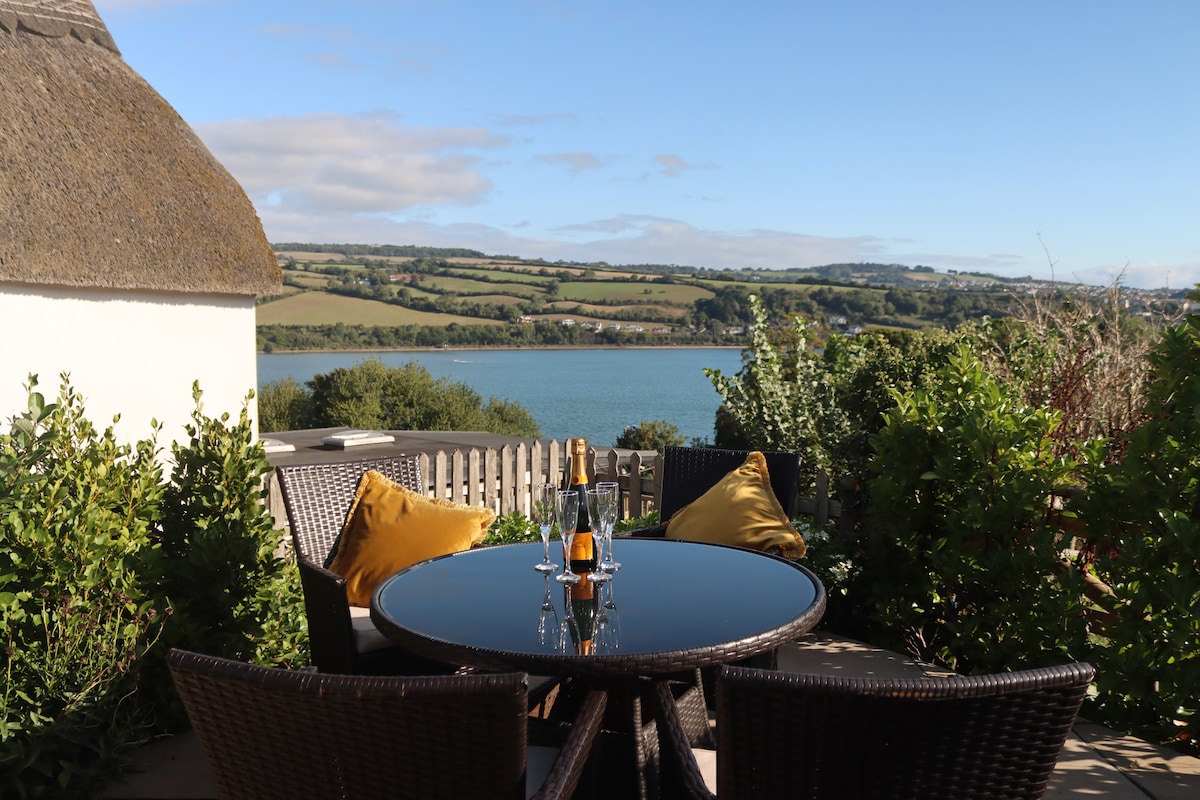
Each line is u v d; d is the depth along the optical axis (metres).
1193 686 3.32
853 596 5.12
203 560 3.88
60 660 3.25
